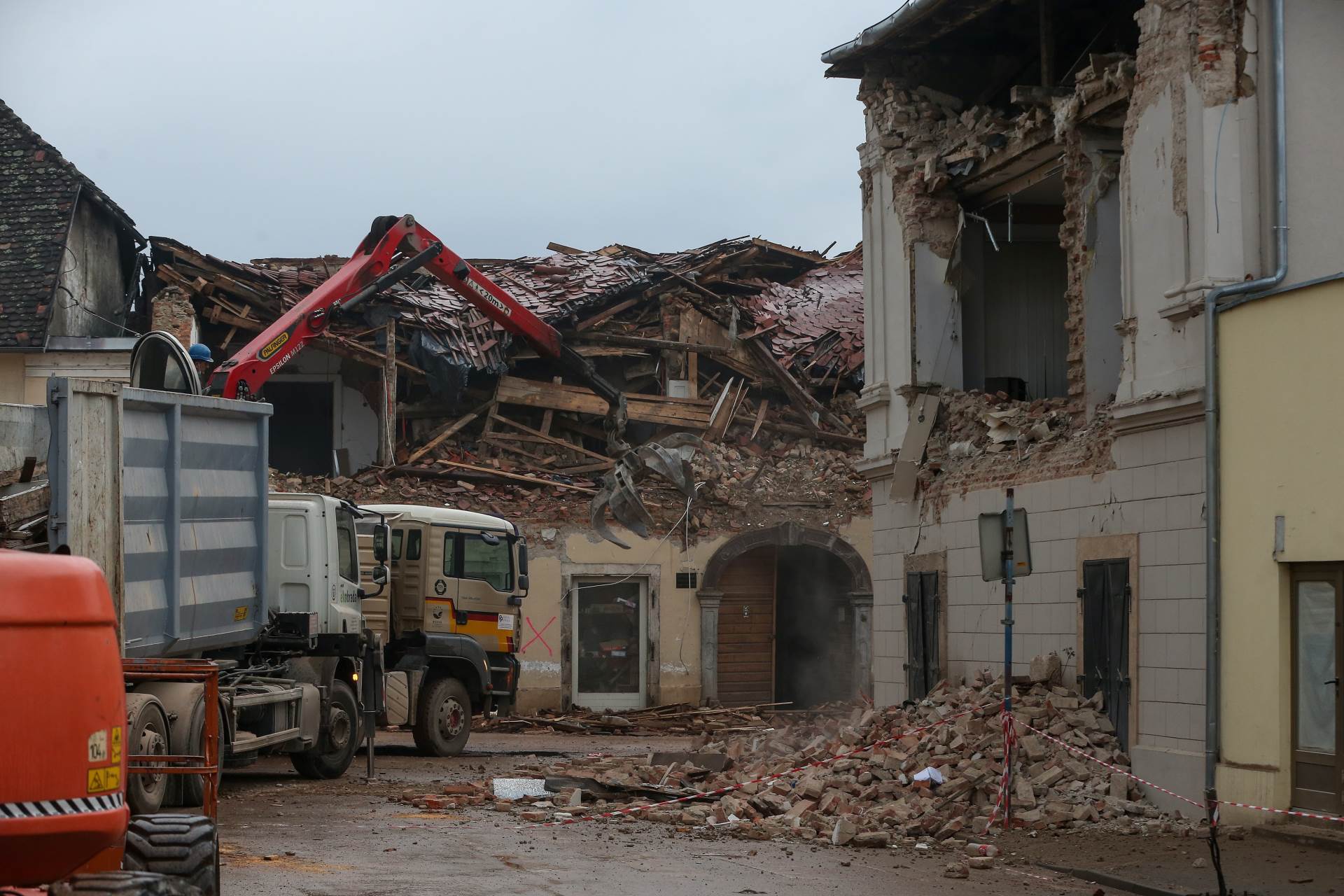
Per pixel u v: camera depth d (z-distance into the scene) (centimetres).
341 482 3017
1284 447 1220
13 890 527
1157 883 998
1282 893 955
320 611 1706
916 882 1011
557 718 2867
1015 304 1969
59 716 528
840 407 3334
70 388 1162
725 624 3116
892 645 1981
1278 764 1209
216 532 1416
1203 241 1323
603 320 3344
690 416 3256
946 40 1925
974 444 1802
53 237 2797
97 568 561
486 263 3650
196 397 1362
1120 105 1516
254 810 1353
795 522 3102
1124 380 1440
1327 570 1183
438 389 3120
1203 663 1309
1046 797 1345
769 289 3559
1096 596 1477
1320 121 1308
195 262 3131
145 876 538
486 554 2186
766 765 1589
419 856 1057
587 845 1159
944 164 1842
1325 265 1294
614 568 3020
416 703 2053
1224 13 1332
